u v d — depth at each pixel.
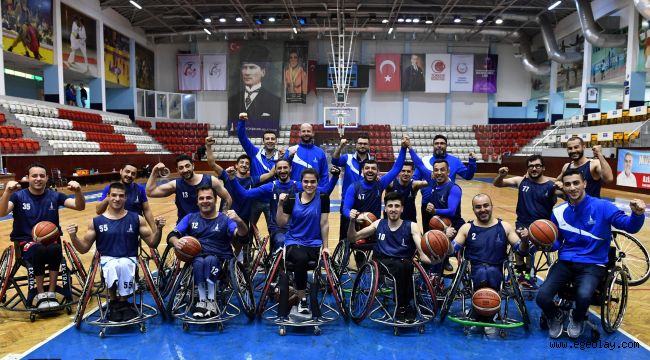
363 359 2.94
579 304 3.08
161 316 3.61
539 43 23.28
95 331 3.35
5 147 12.28
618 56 16.77
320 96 24.64
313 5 19.84
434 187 4.57
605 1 17.47
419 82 24.09
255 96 23.41
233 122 23.55
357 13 20.59
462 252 3.79
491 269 3.39
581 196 3.29
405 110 24.75
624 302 3.33
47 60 15.89
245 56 23.41
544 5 19.73
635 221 3.03
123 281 3.41
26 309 3.48
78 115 17.23
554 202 4.21
